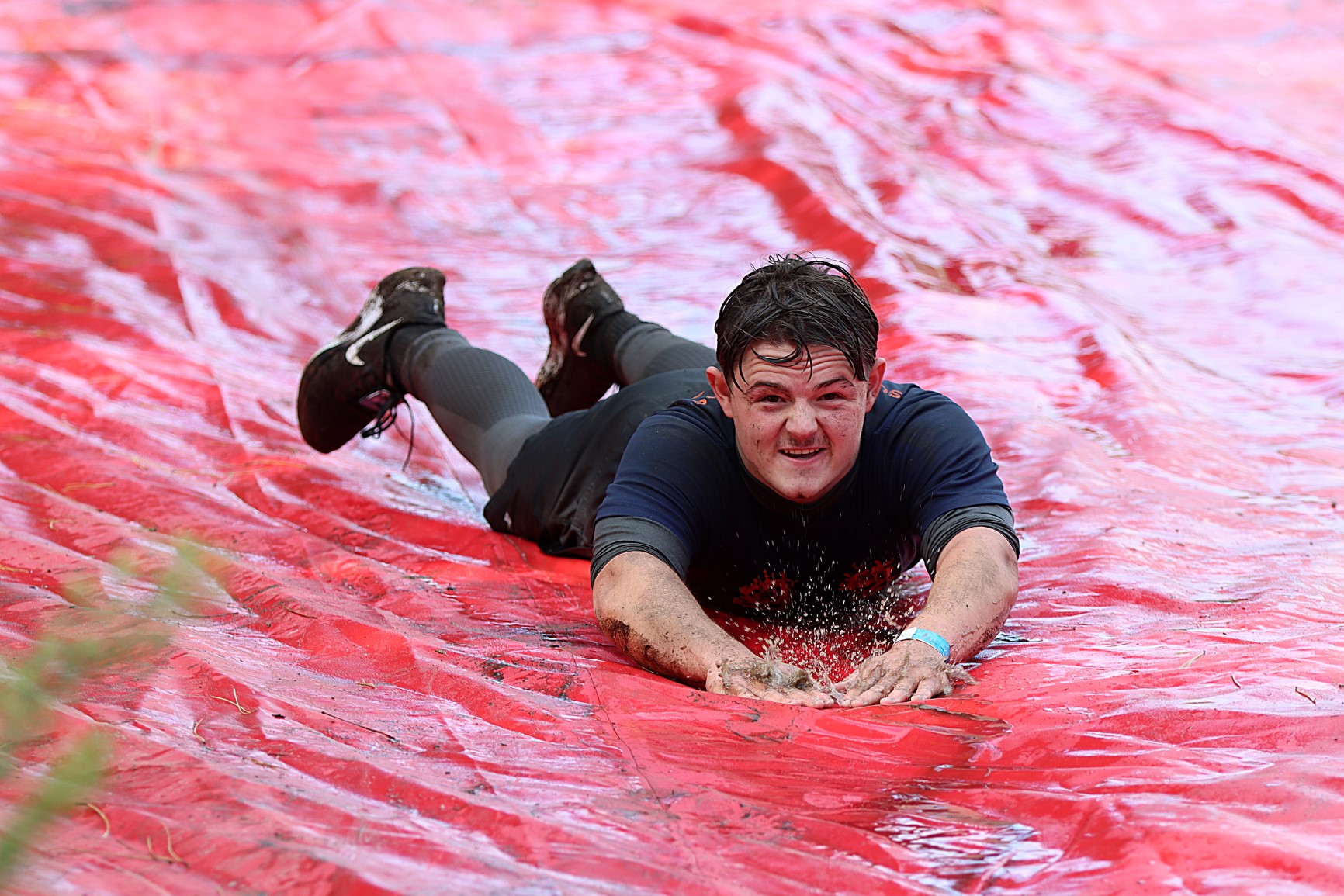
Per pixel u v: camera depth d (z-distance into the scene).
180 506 15.41
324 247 31.59
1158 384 21.61
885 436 11.77
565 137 40.91
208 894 6.02
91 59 46.16
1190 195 34.19
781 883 6.55
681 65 46.84
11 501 14.87
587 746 8.57
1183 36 52.81
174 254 28.75
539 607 12.77
